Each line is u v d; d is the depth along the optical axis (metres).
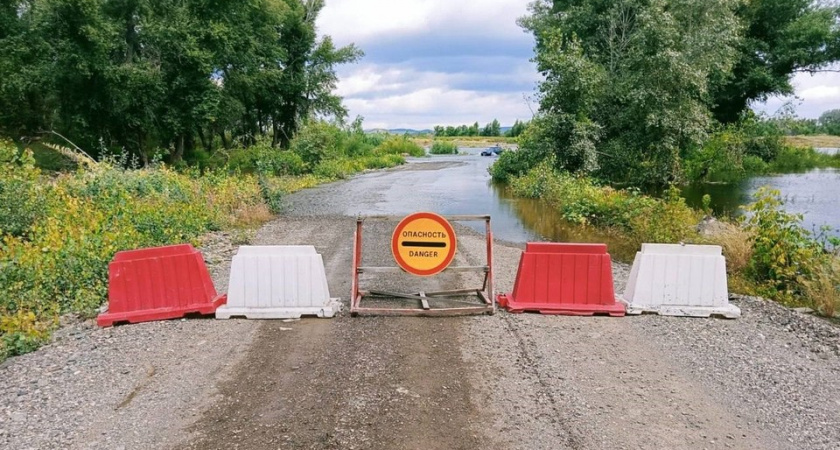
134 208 9.80
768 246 7.55
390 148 59.09
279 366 4.70
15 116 27.19
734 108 33.25
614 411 3.95
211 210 11.90
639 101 20.16
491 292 6.27
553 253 6.20
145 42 26.73
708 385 4.38
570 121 20.75
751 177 26.59
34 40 23.98
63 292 6.54
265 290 6.00
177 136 29.30
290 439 3.57
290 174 28.44
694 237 9.71
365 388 4.29
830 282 6.82
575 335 5.46
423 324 5.78
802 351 5.15
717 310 6.09
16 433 3.62
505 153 28.27
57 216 8.83
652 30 20.02
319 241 10.67
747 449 3.49
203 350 5.05
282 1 38.31
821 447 3.53
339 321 5.88
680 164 21.64
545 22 29.84
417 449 3.47
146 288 5.91
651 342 5.29
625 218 12.02
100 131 26.52
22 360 4.86
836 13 31.52
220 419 3.82
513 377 4.49
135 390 4.25
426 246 6.27
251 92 34.91
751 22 30.98
